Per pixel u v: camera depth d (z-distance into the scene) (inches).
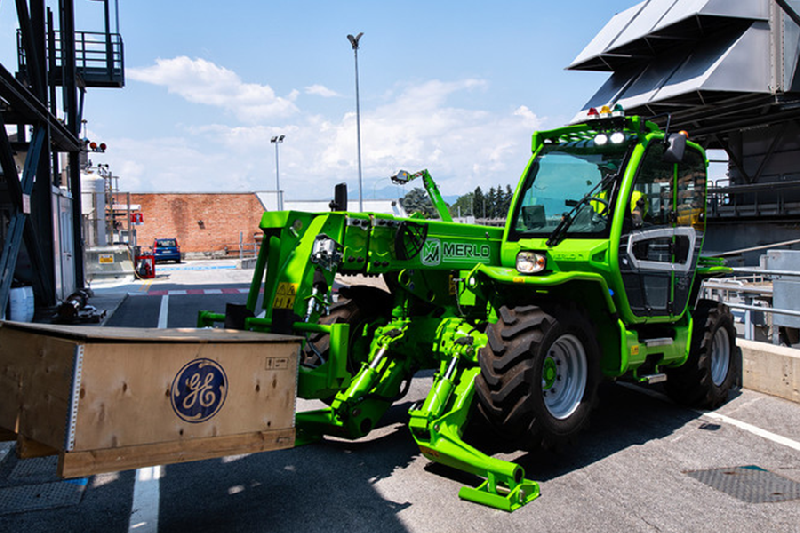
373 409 195.0
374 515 150.2
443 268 201.2
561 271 199.2
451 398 178.2
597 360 189.2
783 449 199.9
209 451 128.0
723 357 255.9
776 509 156.0
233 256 1796.3
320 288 176.6
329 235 177.5
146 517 149.3
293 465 182.9
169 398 122.1
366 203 1446.9
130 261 870.4
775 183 743.1
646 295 210.1
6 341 132.6
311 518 148.6
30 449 124.4
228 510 153.1
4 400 131.3
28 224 414.6
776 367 262.7
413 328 201.3
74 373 110.3
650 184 212.2
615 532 142.7
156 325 432.5
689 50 650.2
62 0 570.6
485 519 148.3
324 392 175.0
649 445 203.0
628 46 681.6
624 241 198.7
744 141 844.0
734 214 844.0
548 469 181.0
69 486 166.7
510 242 216.2
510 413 166.7
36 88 423.8
